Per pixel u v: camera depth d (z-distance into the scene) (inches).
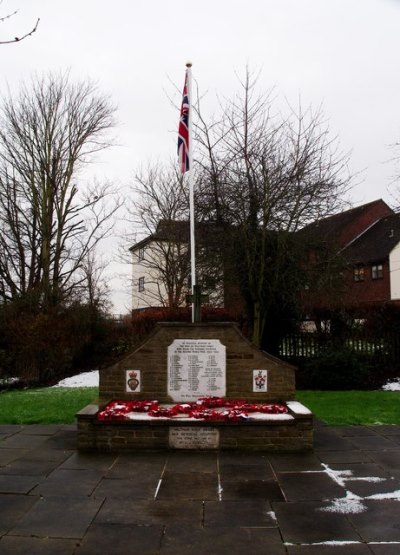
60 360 701.3
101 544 157.3
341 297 652.1
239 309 722.8
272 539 160.6
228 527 169.6
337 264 623.5
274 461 245.9
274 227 569.0
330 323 639.8
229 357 319.0
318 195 576.7
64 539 160.7
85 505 188.7
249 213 570.3
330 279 616.4
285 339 649.0
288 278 576.1
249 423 262.8
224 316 738.8
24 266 865.5
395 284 1441.9
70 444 280.2
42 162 872.9
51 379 684.1
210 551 152.9
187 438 263.7
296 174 563.5
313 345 635.5
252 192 561.9
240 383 318.0
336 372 540.1
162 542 158.7
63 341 704.4
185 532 165.8
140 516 178.7
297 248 577.0
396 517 177.3
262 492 202.5
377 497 196.9
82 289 999.0
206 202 598.5
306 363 588.7
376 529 167.8
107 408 287.9
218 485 210.8
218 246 596.7
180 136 413.7
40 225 868.6
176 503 190.9
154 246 1381.6
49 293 802.8
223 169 595.2
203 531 166.6
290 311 623.2
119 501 192.7
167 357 317.7
